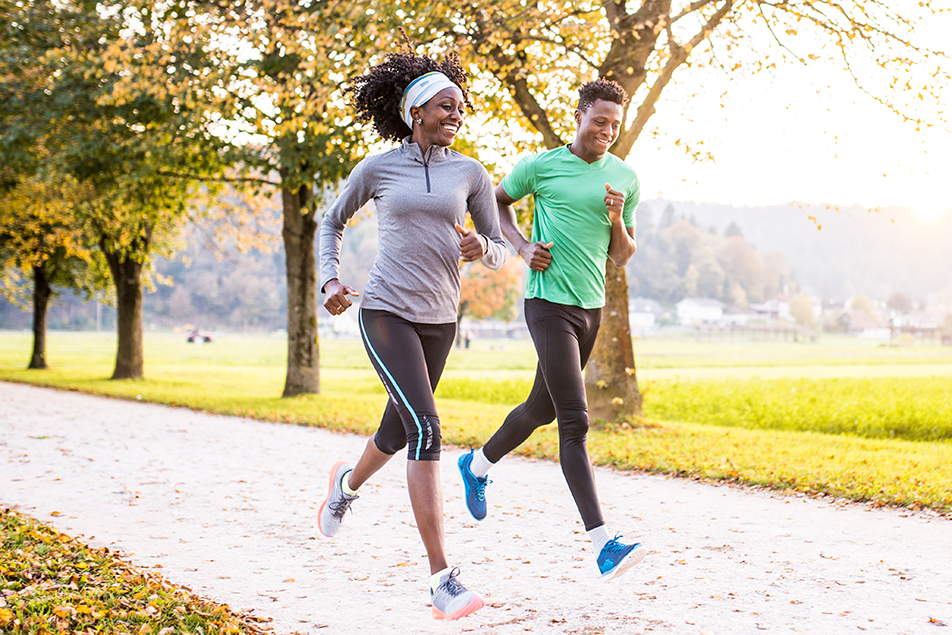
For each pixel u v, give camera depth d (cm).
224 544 475
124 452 866
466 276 5266
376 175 334
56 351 5141
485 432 1068
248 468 773
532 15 987
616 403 1123
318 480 710
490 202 354
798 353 6312
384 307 328
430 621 339
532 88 1147
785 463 780
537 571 418
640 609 352
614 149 1055
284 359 4959
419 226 329
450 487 687
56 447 894
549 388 363
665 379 2558
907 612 347
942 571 415
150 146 1448
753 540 488
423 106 331
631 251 381
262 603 365
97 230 2088
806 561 437
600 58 1122
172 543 476
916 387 1898
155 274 2602
